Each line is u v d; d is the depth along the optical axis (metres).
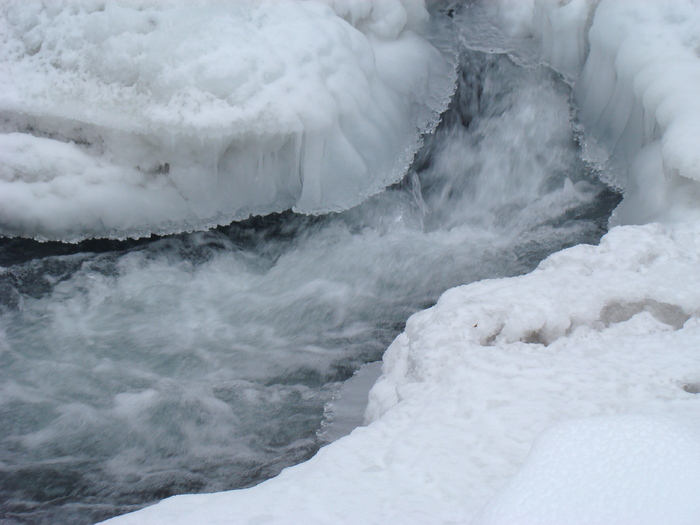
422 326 3.27
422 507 2.05
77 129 5.69
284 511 2.04
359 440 2.44
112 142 5.63
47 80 5.60
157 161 5.70
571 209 6.11
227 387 4.53
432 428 2.47
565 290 3.28
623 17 5.73
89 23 5.56
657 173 4.89
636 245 3.66
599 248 3.71
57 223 5.64
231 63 5.44
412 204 6.39
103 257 5.77
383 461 2.30
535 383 2.69
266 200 6.00
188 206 5.80
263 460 3.91
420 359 2.98
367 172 5.98
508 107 6.74
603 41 5.87
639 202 4.96
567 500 1.70
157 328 5.14
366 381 4.09
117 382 4.59
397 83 6.46
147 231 5.80
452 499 2.09
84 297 5.42
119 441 4.11
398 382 3.14
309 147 5.63
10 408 4.39
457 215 6.50
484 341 3.08
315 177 5.79
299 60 5.62
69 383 4.59
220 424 4.21
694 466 1.69
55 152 5.61
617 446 1.78
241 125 5.38
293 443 4.03
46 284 5.50
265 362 4.79
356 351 4.89
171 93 5.39
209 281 5.66
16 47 5.79
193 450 4.03
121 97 5.45
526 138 6.58
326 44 5.80
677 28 5.41
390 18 6.54
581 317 3.16
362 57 6.11
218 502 2.10
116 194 5.64
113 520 2.04
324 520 1.99
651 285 3.31
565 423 1.93
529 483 1.78
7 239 5.84
